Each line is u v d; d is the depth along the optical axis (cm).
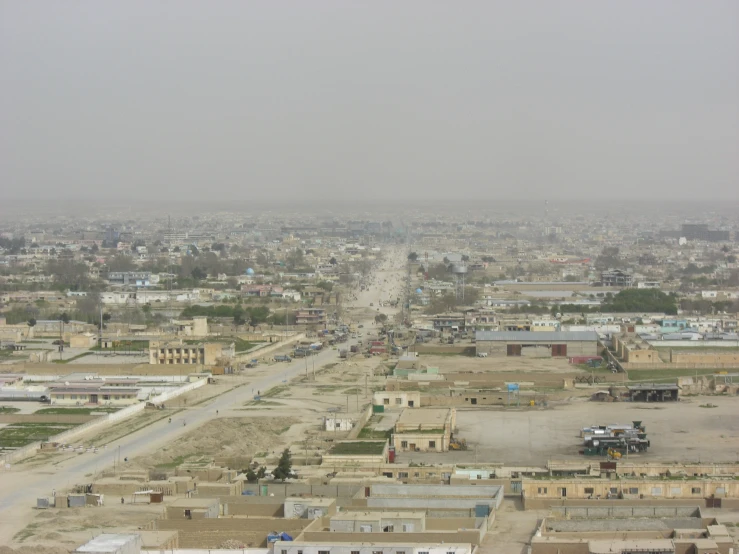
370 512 18600
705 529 17975
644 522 18838
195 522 18962
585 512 19900
